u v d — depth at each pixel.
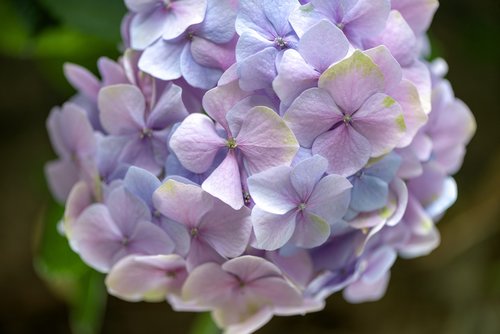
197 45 0.52
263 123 0.50
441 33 0.76
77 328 0.70
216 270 0.53
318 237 0.52
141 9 0.53
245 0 0.51
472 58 0.76
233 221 0.52
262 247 0.51
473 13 0.74
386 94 0.51
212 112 0.51
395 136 0.51
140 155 0.53
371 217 0.53
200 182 0.52
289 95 0.51
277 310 0.56
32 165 0.79
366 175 0.52
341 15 0.51
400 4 0.54
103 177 0.54
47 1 0.64
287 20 0.51
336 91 0.50
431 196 0.56
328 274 0.54
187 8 0.52
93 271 0.65
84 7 0.64
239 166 0.51
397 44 0.53
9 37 0.70
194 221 0.52
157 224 0.53
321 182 0.51
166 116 0.52
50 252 0.65
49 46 0.67
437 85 0.56
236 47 0.51
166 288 0.55
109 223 0.54
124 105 0.53
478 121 0.79
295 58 0.50
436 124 0.57
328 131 0.51
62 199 0.59
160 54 0.52
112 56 0.67
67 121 0.55
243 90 0.51
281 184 0.51
